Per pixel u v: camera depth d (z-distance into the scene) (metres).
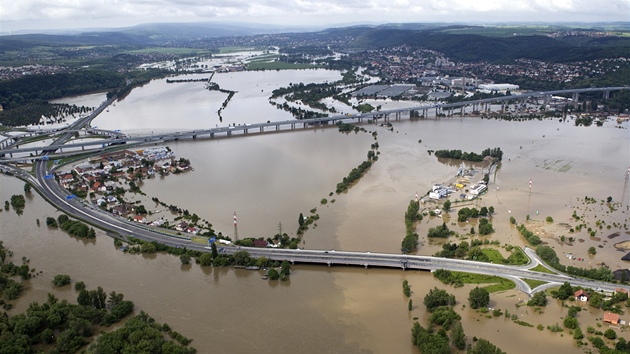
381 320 176.25
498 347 158.75
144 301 190.62
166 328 170.88
